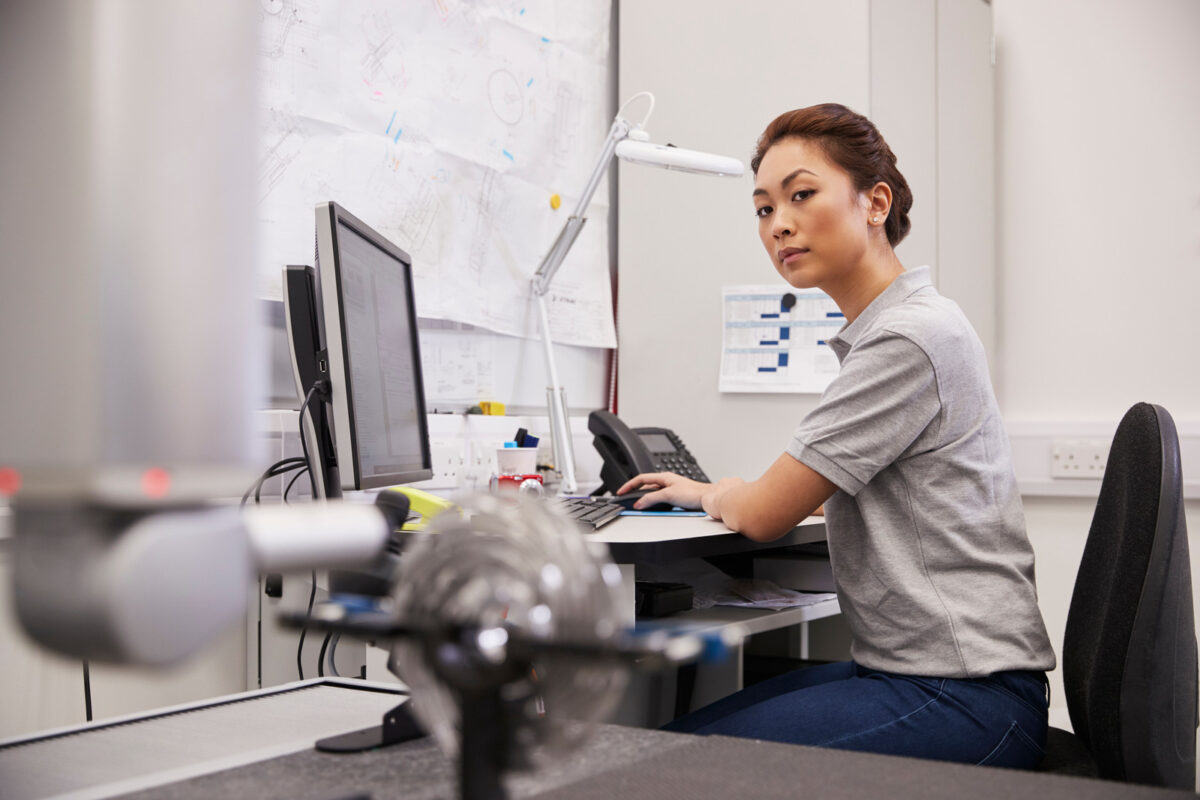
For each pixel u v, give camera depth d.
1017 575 1.22
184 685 1.40
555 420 2.02
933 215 2.17
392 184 1.86
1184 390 2.20
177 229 0.36
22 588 0.36
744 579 1.77
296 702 0.77
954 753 1.13
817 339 2.16
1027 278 2.34
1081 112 2.31
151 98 0.36
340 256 1.25
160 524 0.35
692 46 2.35
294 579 1.50
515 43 2.16
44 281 0.35
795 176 1.38
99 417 0.34
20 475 0.35
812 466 1.25
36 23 0.36
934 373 1.22
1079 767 1.20
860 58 2.14
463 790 0.42
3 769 0.59
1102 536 1.21
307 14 1.69
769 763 0.56
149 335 0.35
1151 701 1.07
